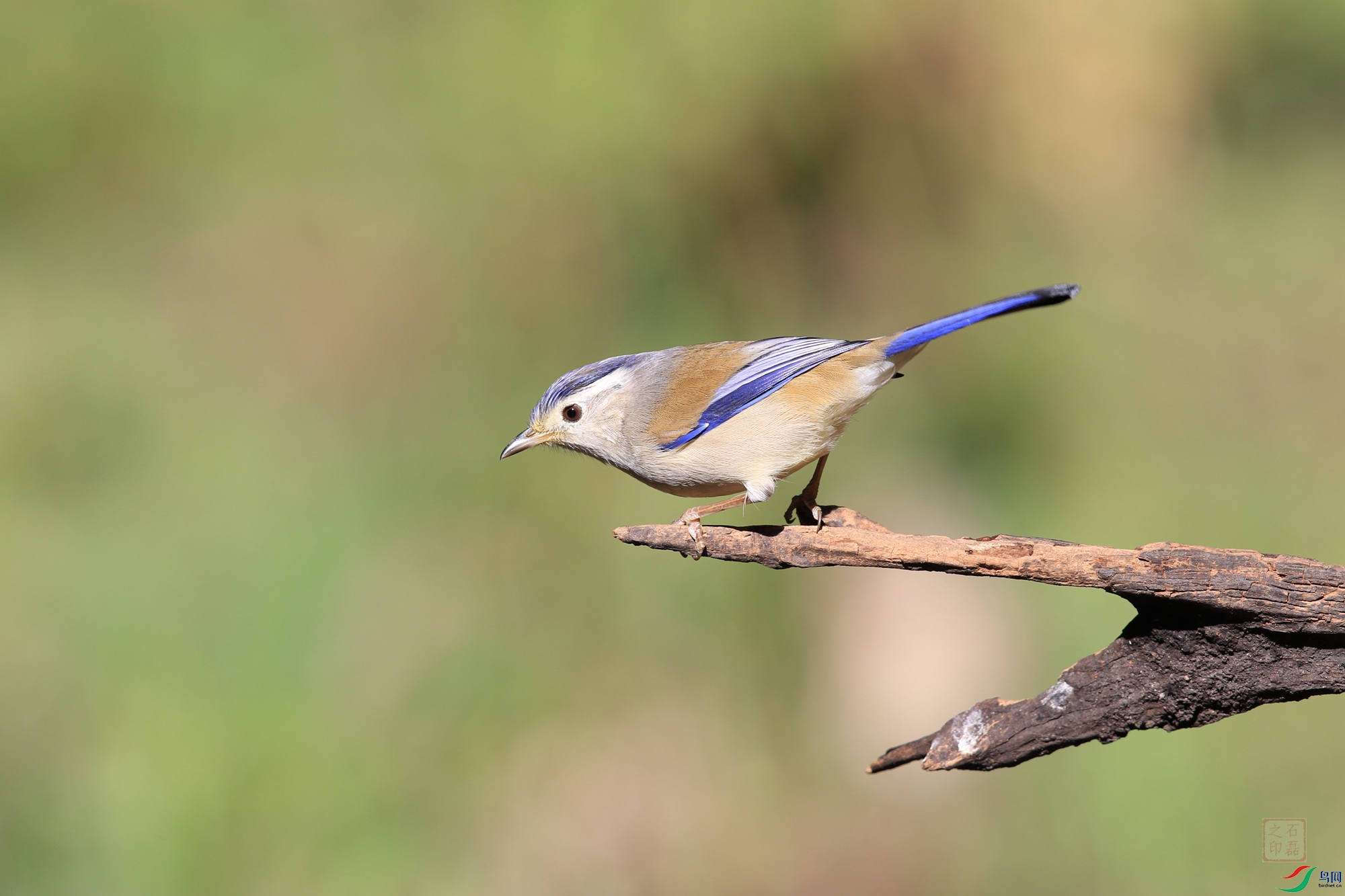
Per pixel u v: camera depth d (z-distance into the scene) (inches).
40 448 501.4
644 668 436.8
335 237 548.1
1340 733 370.9
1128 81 539.5
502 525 466.9
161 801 390.9
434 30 559.2
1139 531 454.6
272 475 493.7
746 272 534.6
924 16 526.0
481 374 518.6
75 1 560.7
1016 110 536.1
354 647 441.4
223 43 565.3
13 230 555.2
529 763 420.2
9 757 398.9
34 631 438.3
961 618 434.0
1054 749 205.3
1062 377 499.8
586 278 534.0
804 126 531.8
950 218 538.6
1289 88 573.0
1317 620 181.5
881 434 489.4
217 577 458.9
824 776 418.0
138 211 562.3
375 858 395.5
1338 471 456.8
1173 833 370.3
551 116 536.4
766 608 440.8
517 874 398.3
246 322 542.0
